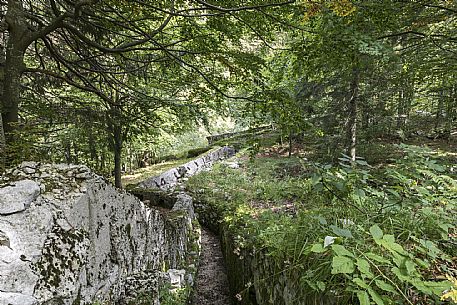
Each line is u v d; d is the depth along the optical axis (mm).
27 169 2309
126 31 5605
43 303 1610
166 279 3479
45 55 5305
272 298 3297
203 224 8492
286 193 6504
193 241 6141
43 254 1744
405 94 8336
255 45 5652
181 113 5629
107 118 5273
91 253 2219
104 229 2521
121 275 2775
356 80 7012
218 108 5500
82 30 4629
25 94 5086
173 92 5918
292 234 3246
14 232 1720
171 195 7570
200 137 19000
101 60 5801
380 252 2098
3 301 1428
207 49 4586
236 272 4820
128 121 5441
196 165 13500
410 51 5117
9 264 1553
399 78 5930
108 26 4773
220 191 8945
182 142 16656
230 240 5309
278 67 5465
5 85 3562
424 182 2734
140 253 3344
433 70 5270
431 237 2359
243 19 4156
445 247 2252
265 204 6332
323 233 2709
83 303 2000
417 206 2635
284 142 11961
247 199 7164
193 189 9734
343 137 7594
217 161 14352
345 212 2947
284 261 2984
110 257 2598
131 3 4020
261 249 3715
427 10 4520
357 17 3133
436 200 2576
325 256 2402
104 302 2328
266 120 4281
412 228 2412
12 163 2531
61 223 1960
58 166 2441
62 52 5383
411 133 10062
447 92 8758
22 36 3666
